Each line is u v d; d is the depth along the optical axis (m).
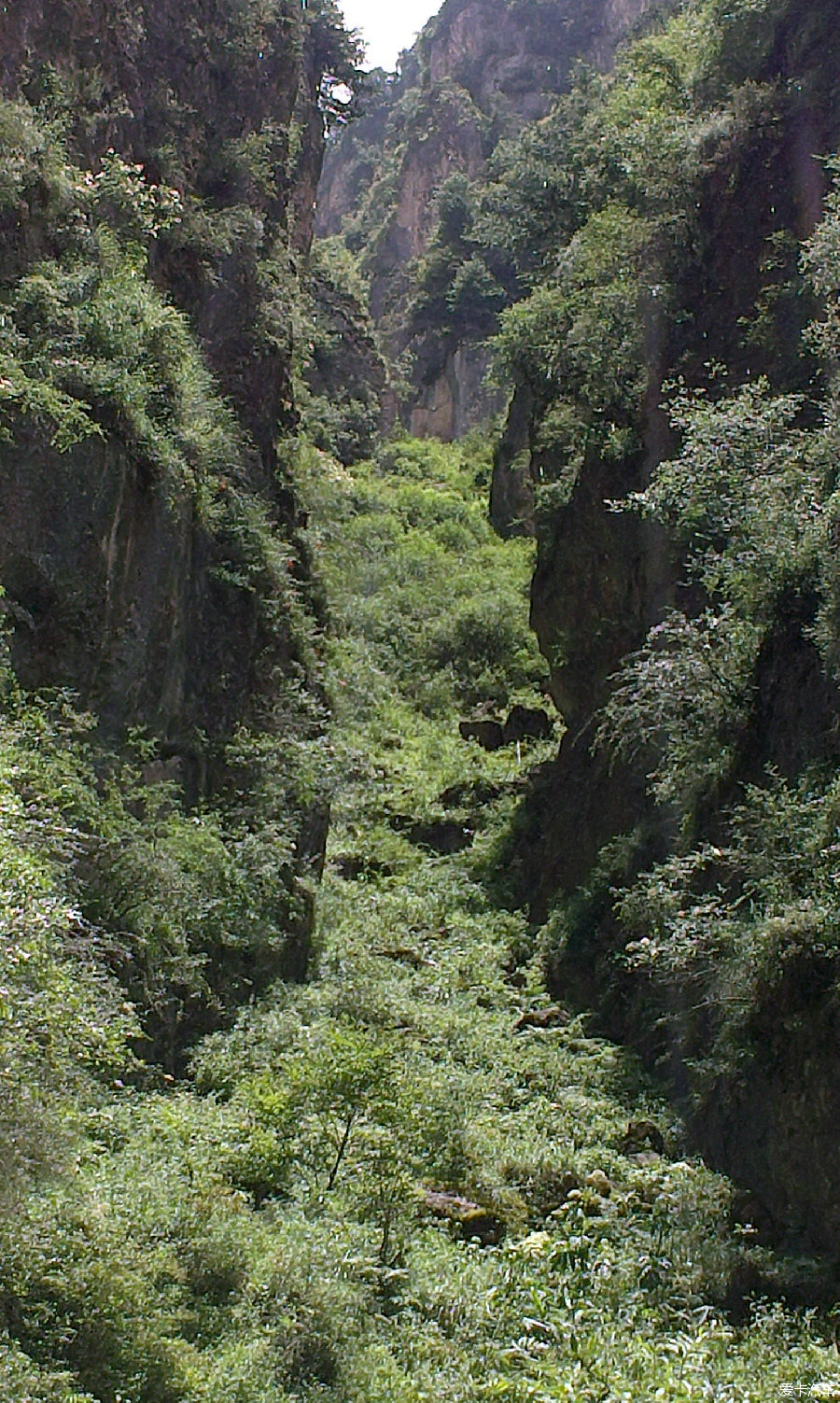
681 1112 12.08
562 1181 10.43
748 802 12.34
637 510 16.67
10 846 6.78
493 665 31.72
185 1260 7.03
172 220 15.16
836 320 13.92
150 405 13.55
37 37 14.41
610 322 19.42
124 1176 7.64
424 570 36.25
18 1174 6.02
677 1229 9.55
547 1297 8.24
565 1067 13.64
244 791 14.89
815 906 10.08
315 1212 8.56
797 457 13.57
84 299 12.49
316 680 17.94
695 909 11.45
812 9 18.53
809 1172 9.57
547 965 17.42
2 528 11.02
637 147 20.38
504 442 41.53
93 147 14.93
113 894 11.09
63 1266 6.08
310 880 16.56
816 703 12.16
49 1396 5.26
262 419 18.03
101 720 12.15
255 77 19.91
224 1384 6.04
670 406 17.44
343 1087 9.24
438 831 23.38
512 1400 6.67
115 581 12.23
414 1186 9.23
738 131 18.59
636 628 19.09
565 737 21.66
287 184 20.83
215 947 13.13
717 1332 7.78
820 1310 8.38
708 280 18.62
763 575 12.88
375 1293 7.77
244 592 15.55
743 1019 10.38
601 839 18.73
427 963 17.14
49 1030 6.40
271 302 18.62
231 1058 11.43
